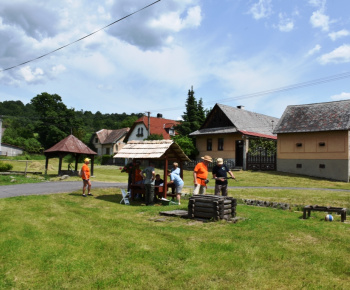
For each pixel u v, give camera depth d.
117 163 52.84
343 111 31.66
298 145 32.62
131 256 6.27
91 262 6.02
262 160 35.25
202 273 5.45
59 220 9.26
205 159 11.80
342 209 9.81
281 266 5.72
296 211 12.10
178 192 13.26
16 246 6.81
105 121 132.75
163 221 9.37
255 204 13.80
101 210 11.27
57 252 6.51
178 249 6.63
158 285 5.06
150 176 12.99
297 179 27.53
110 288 5.02
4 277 5.45
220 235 7.64
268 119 48.22
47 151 26.84
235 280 5.16
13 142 69.19
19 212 10.19
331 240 7.28
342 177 29.45
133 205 12.88
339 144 29.91
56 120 78.31
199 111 46.47
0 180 20.25
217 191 11.02
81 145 27.52
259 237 7.48
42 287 5.10
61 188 17.27
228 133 38.25
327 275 5.34
